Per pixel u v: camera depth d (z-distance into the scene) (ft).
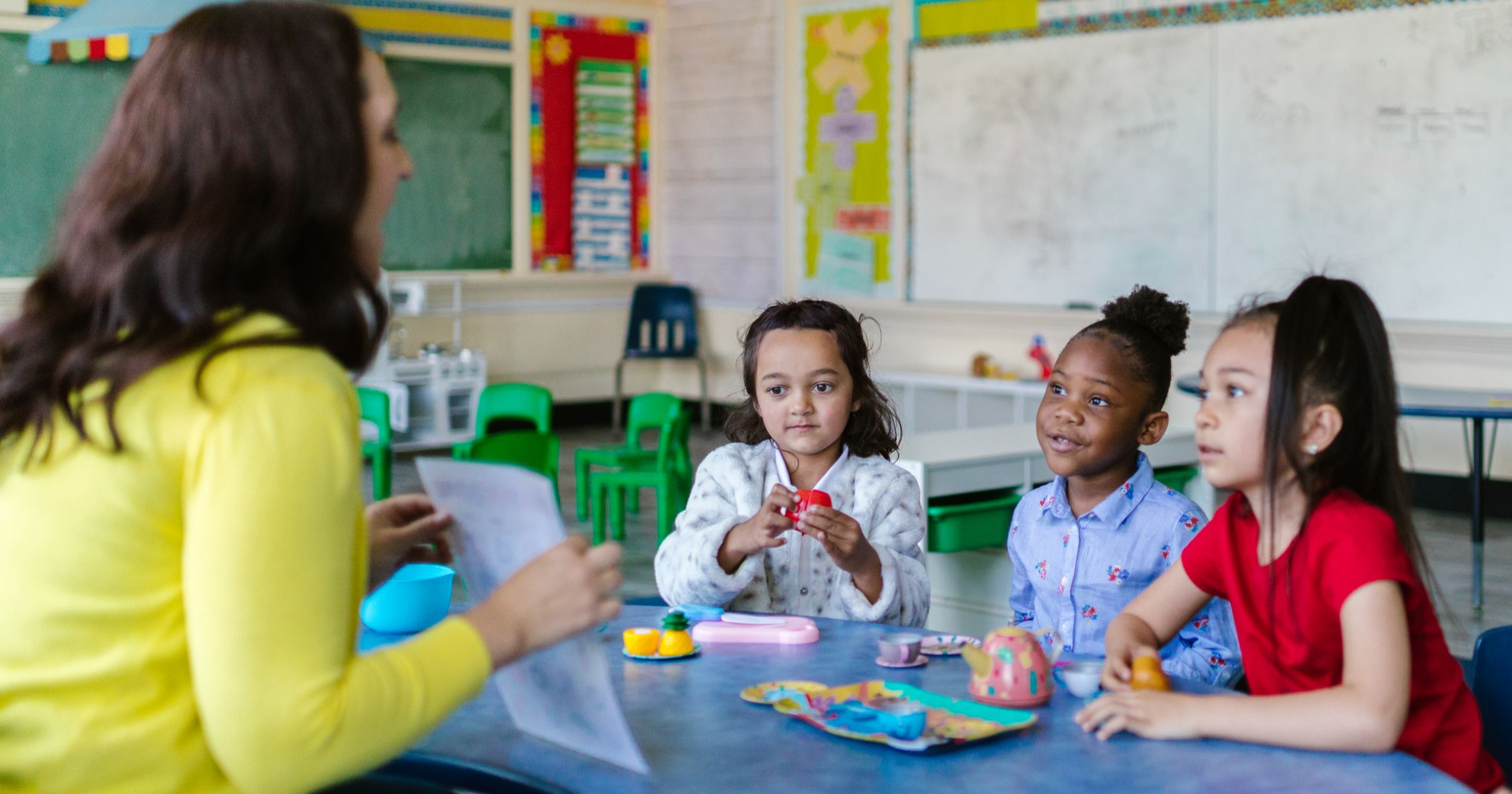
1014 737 3.99
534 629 3.31
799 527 5.50
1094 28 20.83
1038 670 4.29
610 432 26.71
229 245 2.99
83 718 3.01
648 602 6.51
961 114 22.72
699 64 26.91
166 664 3.06
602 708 3.63
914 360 24.03
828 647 5.04
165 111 3.06
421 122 24.58
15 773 3.05
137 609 3.02
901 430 7.26
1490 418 13.01
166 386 2.96
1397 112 17.92
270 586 2.87
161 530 3.01
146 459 2.95
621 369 26.25
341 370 3.16
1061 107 21.36
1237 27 19.29
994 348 22.76
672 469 16.12
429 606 5.32
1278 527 4.48
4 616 3.03
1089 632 6.39
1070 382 6.26
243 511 2.87
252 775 2.90
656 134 27.73
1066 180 21.43
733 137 26.45
